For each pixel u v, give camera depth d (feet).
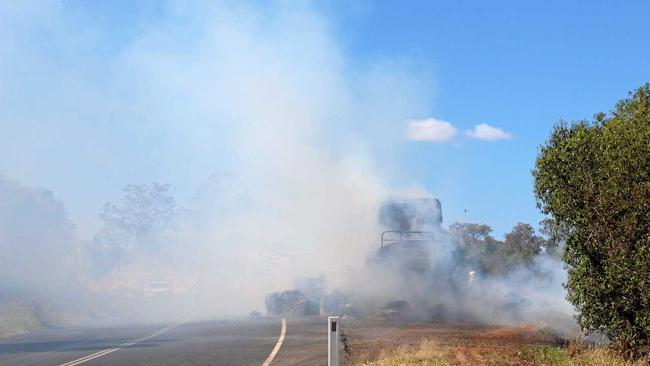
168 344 65.72
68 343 74.38
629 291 38.83
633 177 38.14
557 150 40.91
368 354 50.44
